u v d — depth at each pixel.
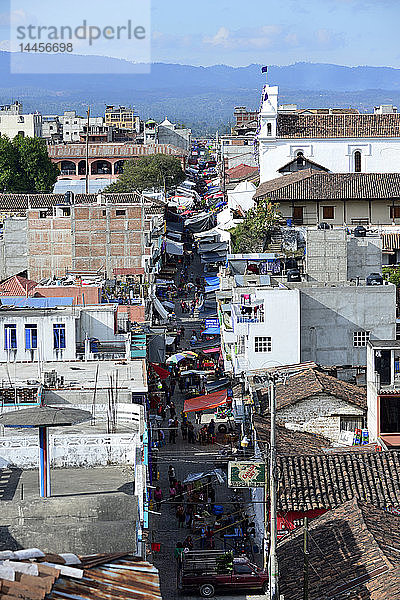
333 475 53.31
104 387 61.75
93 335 76.25
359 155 156.25
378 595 37.34
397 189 126.06
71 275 120.12
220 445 77.19
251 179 187.25
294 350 78.19
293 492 52.06
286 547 45.06
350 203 126.00
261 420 66.31
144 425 53.34
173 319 119.81
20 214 158.12
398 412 61.81
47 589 26.44
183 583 52.16
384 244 114.06
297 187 126.56
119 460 49.06
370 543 41.91
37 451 48.50
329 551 42.88
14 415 41.94
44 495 42.81
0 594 25.47
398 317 84.62
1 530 30.39
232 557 52.94
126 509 33.03
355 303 79.12
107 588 28.11
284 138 154.88
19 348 73.25
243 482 44.72
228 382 86.12
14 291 95.06
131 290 109.00
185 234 181.50
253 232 119.38
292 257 101.44
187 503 63.12
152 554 53.22
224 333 91.62
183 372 93.81
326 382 69.06
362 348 79.44
